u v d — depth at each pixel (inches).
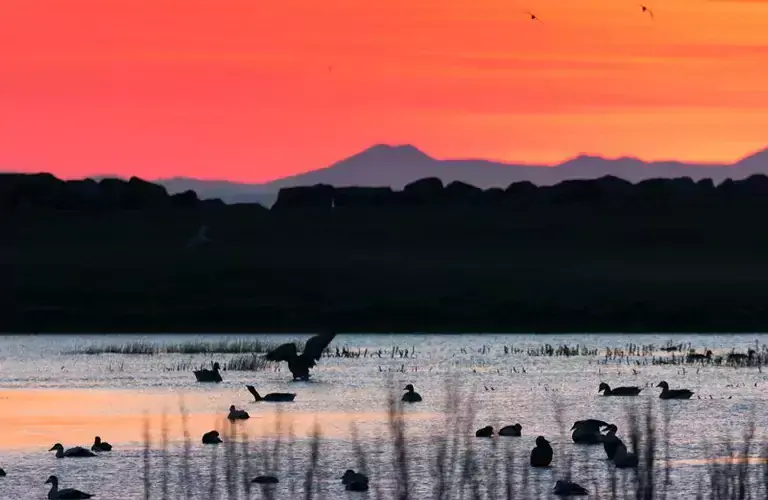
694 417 4729.3
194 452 4087.1
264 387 5787.4
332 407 5073.8
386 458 3941.9
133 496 3516.2
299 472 3750.0
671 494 3405.5
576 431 4185.5
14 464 3964.1
